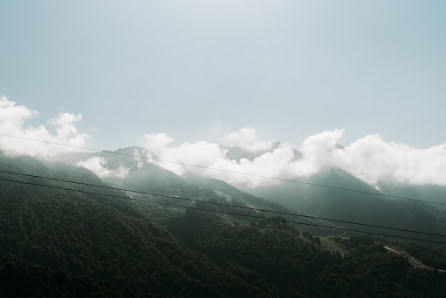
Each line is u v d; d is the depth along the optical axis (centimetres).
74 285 9512
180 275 13588
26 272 9294
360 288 13600
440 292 12719
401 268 14075
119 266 14000
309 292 13925
